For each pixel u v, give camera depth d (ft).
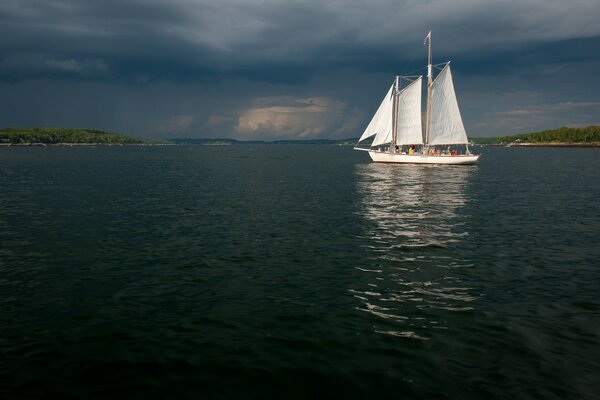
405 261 63.82
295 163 376.48
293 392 29.73
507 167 304.30
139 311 44.68
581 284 53.11
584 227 89.25
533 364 33.50
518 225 91.56
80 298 48.44
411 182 190.70
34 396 29.17
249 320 42.27
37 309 45.06
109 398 29.01
